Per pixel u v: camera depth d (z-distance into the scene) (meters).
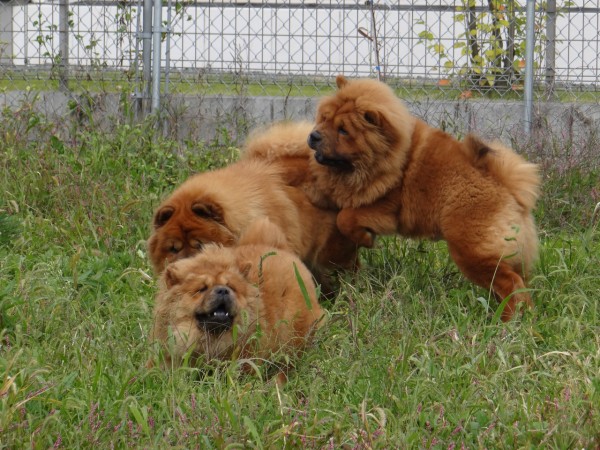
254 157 4.81
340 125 4.54
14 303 4.18
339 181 4.61
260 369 3.96
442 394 3.79
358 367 3.91
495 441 3.66
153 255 4.50
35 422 3.68
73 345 4.01
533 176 4.51
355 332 4.04
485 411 3.78
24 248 4.86
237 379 3.89
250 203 4.48
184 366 3.84
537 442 3.66
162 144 5.61
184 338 3.96
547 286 4.55
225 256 4.07
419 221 4.59
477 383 3.85
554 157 5.52
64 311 4.24
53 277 4.53
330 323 4.16
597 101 5.89
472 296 4.45
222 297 3.91
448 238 4.50
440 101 5.89
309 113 5.93
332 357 4.05
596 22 5.91
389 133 4.53
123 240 4.94
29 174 5.27
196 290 3.97
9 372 3.80
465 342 4.11
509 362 4.04
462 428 3.67
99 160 5.45
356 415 3.72
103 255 4.82
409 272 4.72
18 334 4.05
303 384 3.94
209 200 4.42
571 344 4.13
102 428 3.64
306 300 3.97
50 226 5.00
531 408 3.77
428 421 3.72
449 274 4.71
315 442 3.63
